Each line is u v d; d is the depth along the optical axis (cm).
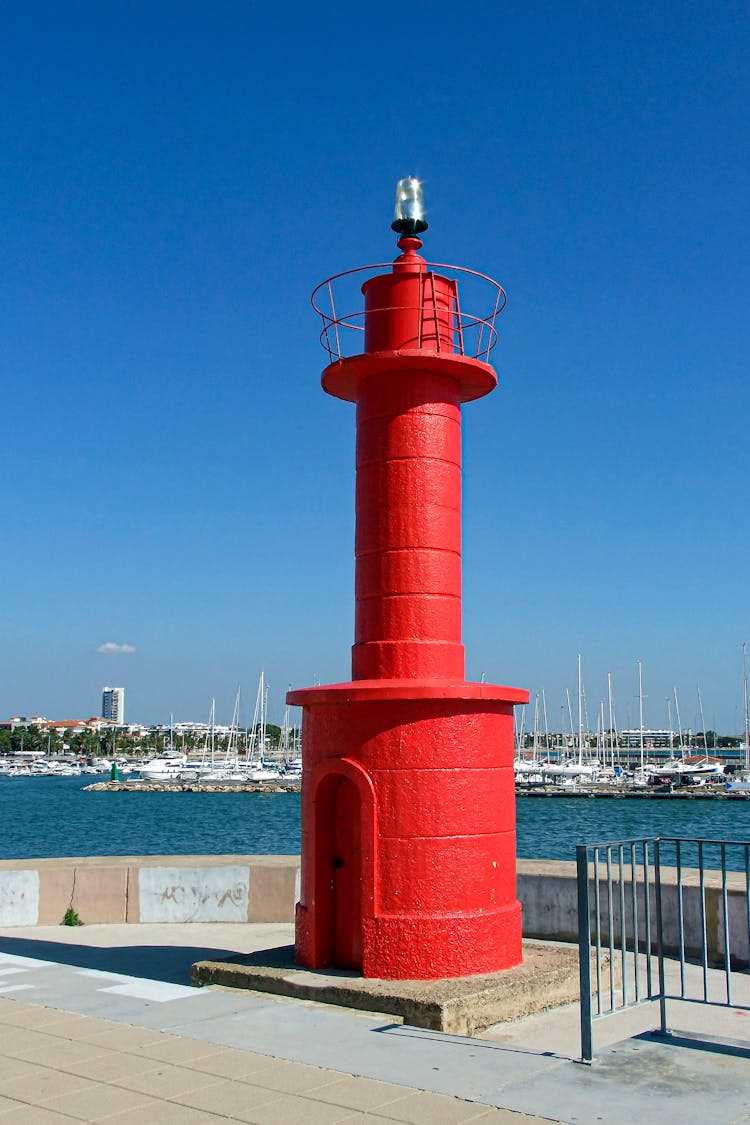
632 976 1098
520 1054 775
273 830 6712
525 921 1359
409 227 1127
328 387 1141
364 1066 745
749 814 7788
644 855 829
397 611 1041
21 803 10050
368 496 1075
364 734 1001
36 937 1370
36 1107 665
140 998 958
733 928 1166
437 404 1077
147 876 1484
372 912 973
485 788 1015
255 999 953
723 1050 781
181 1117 646
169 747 19550
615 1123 632
